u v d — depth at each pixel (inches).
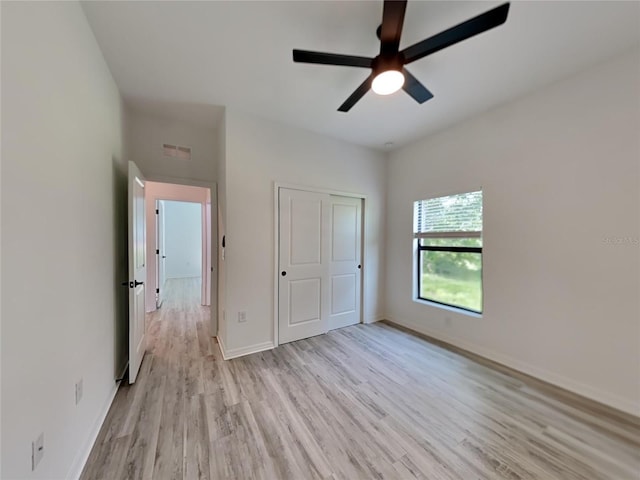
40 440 41.6
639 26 65.1
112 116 85.9
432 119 116.5
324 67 82.1
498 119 105.7
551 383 90.4
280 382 90.0
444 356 111.1
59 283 48.7
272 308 119.6
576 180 85.3
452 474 55.0
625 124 75.6
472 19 49.7
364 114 112.3
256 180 114.6
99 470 54.9
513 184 101.2
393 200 157.9
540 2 57.8
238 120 109.5
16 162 37.0
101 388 71.3
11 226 35.8
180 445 62.0
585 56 76.4
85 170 62.0
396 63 62.1
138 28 66.4
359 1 58.7
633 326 74.9
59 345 48.2
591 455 59.9
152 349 117.0
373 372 97.3
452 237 127.1
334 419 71.7
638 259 74.1
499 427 69.0
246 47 73.6
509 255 102.5
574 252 86.0
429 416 73.2
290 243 125.0
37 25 42.4
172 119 119.3
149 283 178.2
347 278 149.0
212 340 127.8
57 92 48.8
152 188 179.6
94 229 67.8
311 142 130.3
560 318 89.0
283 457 59.1
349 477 54.2
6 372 34.3
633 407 74.0
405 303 150.2
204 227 196.2
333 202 142.6
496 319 106.7
